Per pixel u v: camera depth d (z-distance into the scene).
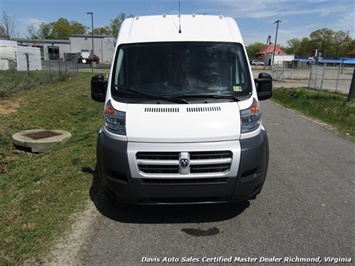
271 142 7.08
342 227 3.52
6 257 2.93
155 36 4.05
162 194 3.23
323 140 7.30
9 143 7.90
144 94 3.56
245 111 3.38
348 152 6.37
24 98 13.92
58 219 3.60
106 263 2.91
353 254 3.05
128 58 3.89
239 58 3.93
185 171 3.16
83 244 3.16
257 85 4.28
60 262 2.89
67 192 4.32
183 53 3.90
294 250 3.11
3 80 17.97
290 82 30.03
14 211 3.86
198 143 3.16
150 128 3.19
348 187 4.63
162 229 3.48
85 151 6.12
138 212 3.83
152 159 3.19
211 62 3.86
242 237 3.32
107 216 3.73
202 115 3.28
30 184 4.82
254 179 3.34
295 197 4.27
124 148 3.20
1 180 5.55
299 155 6.14
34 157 6.89
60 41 71.56
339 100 13.56
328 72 44.47
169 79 3.73
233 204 4.04
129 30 4.25
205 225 3.56
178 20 4.33
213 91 3.66
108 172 3.35
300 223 3.60
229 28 4.29
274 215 3.78
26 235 3.28
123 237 3.31
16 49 31.70
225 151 3.19
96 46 70.69
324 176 5.05
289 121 9.56
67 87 18.91
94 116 12.17
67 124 11.16
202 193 3.23
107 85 3.91
